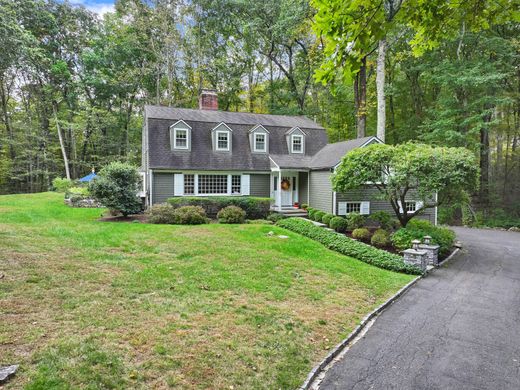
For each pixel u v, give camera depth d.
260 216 16.59
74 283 5.79
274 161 18.28
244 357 4.02
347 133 29.70
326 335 4.90
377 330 5.36
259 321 5.02
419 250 9.29
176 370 3.60
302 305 5.88
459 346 4.84
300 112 27.62
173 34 26.94
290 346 4.43
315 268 8.12
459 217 22.56
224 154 18.36
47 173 30.27
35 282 5.63
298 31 21.98
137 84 30.20
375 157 11.66
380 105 18.31
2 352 3.55
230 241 10.20
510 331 5.39
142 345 4.01
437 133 20.30
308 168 17.77
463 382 3.91
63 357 3.58
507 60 19.98
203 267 7.37
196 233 11.22
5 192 31.28
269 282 6.82
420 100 25.55
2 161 29.38
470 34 19.02
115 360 3.63
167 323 4.64
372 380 3.91
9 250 7.24
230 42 29.31
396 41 20.05
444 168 10.38
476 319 5.88
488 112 18.70
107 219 13.89
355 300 6.41
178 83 30.66
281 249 9.59
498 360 4.45
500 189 22.97
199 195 17.45
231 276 6.93
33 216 13.31
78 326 4.31
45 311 4.65
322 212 15.46
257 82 31.19
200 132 18.45
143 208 17.39
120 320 4.59
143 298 5.45
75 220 13.09
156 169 16.45
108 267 6.84
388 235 12.23
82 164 31.48
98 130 30.83
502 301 6.84
